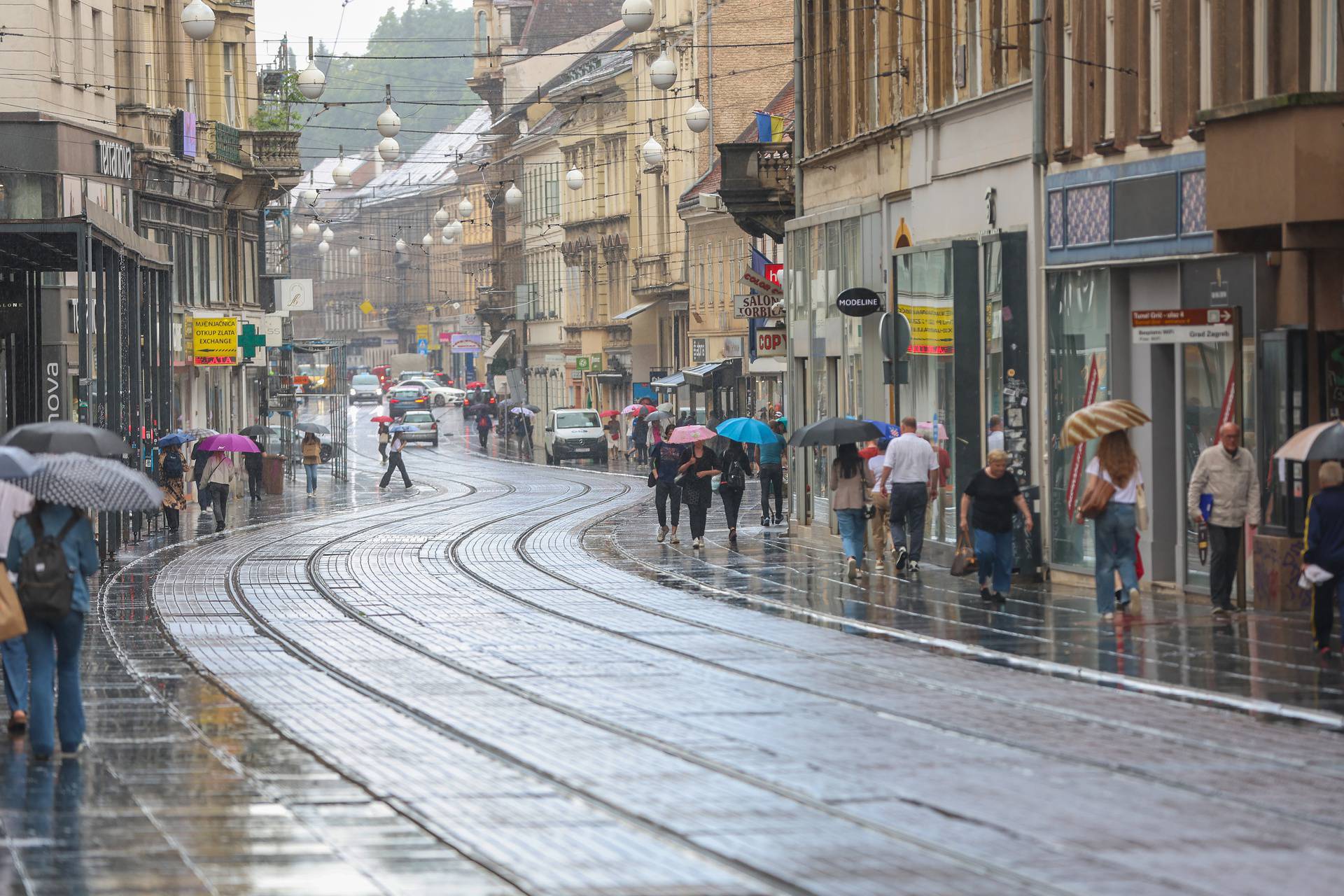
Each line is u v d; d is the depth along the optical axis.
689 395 170.00
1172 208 52.25
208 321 124.56
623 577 62.06
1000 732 30.95
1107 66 56.19
